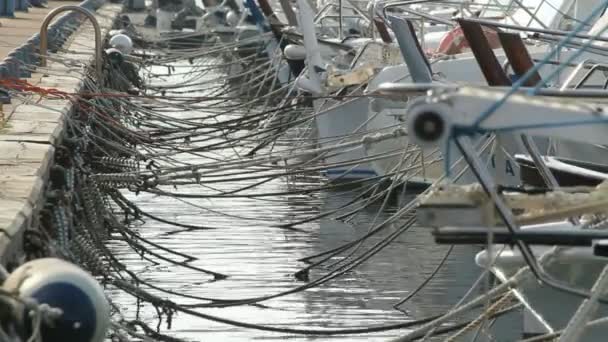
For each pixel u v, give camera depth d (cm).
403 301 2592
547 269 1714
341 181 3859
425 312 2500
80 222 2580
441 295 2645
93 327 1339
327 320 2436
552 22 3572
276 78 4962
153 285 2636
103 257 2639
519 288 1695
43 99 3425
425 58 2852
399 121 3478
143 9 10794
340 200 3828
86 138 3198
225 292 2702
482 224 1305
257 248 3198
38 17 6725
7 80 3216
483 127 1212
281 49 4838
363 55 3819
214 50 6153
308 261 3034
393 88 1520
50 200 2303
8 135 2759
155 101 4309
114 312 2198
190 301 2586
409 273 2861
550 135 1246
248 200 3825
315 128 4122
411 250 3102
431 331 1605
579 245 1378
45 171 2389
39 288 1330
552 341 1609
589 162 2516
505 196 1354
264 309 2522
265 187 3944
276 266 2978
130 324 2122
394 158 3559
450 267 2902
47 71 4219
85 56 4941
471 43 2320
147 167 3284
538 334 1869
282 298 2630
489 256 1274
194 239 3316
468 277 2803
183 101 4356
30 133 2792
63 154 2747
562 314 1847
